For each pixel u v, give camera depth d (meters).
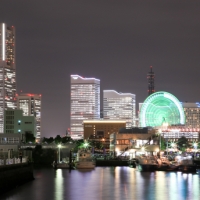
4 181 130.75
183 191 145.75
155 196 134.12
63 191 143.25
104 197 131.50
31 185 154.38
